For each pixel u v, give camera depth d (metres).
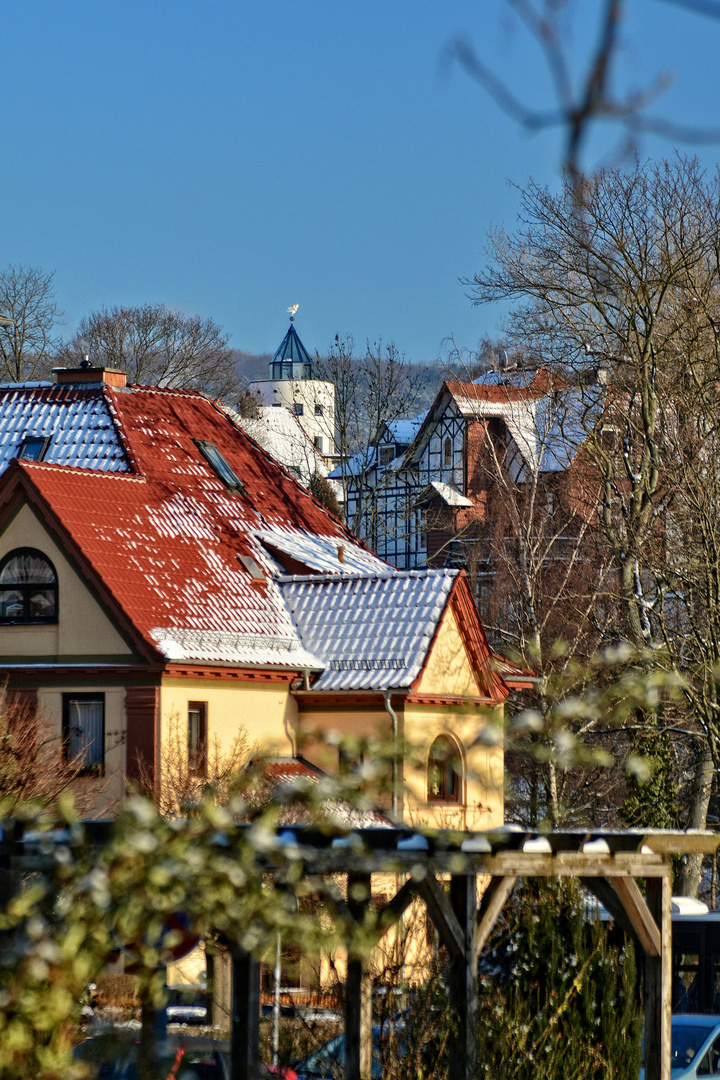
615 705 26.00
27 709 63.69
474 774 23.14
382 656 69.94
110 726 65.12
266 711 69.38
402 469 138.25
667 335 82.12
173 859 15.64
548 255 87.94
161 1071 24.09
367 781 18.83
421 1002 28.89
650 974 26.66
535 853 23.50
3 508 68.12
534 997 29.06
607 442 92.69
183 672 64.81
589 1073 29.11
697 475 65.56
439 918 23.56
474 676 72.19
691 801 78.75
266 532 79.81
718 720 55.50
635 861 25.41
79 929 14.97
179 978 47.50
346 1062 25.98
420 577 73.06
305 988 38.19
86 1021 24.31
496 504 113.06
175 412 84.69
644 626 74.38
